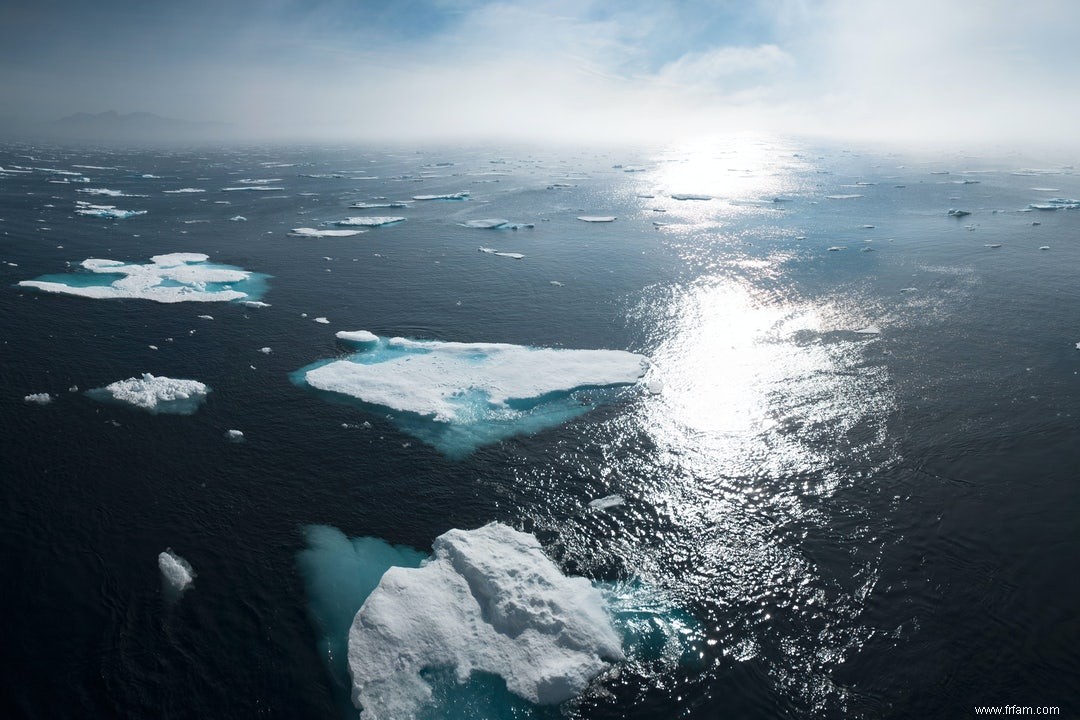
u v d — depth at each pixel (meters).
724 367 43.78
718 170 163.75
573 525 29.16
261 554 26.97
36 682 21.27
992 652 22.64
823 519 29.39
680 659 22.55
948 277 61.31
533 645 22.36
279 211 101.25
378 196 120.00
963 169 164.50
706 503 30.64
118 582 25.33
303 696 21.09
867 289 58.41
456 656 22.03
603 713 20.67
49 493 30.02
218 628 23.48
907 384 40.62
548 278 63.19
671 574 26.47
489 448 34.59
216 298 55.41
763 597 25.27
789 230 84.38
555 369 42.66
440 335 49.03
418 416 37.25
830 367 43.25
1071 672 21.78
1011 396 38.78
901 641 23.20
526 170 171.62
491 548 26.38
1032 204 102.19
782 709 20.91
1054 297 55.12
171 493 30.38
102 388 39.59
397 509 29.91
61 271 62.38
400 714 20.28
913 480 31.66
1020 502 29.86
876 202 107.12
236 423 36.28
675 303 55.91
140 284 58.34
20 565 25.91
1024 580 25.61
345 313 53.19
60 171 165.25
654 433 36.16
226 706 20.77
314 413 37.44
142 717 20.33
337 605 24.56
